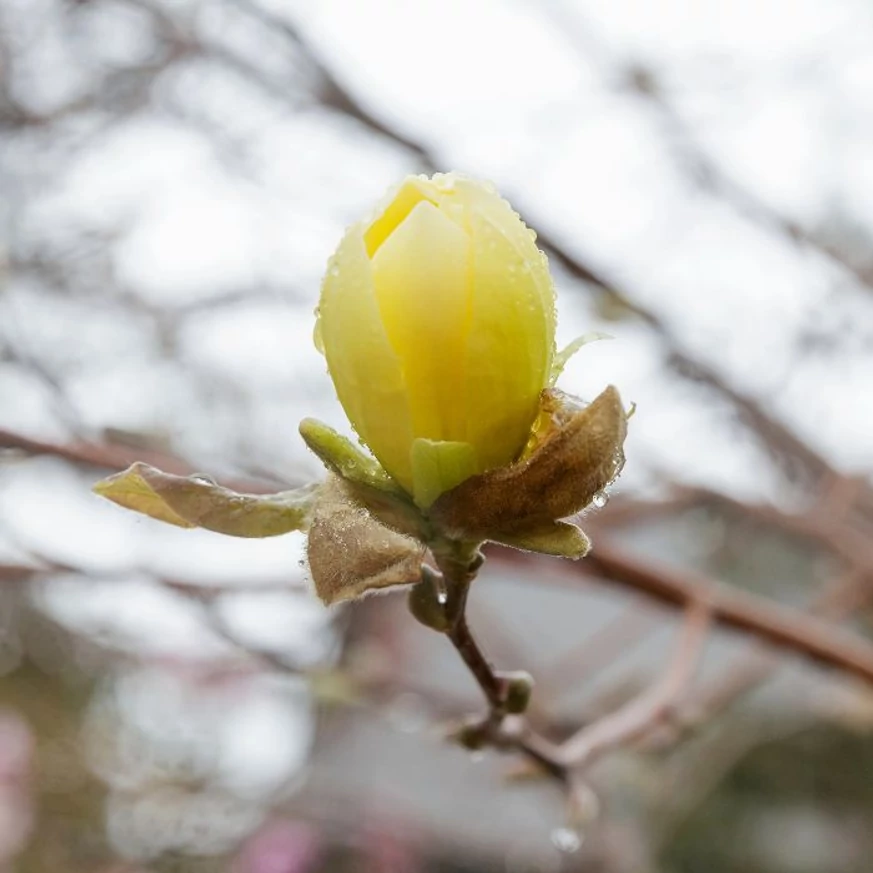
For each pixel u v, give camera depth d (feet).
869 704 3.62
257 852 6.63
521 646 4.43
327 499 1.67
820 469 3.91
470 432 1.64
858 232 4.57
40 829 6.08
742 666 3.41
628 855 5.93
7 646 5.96
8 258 3.37
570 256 3.46
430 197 1.63
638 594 2.62
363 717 6.56
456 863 6.72
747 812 6.52
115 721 6.32
